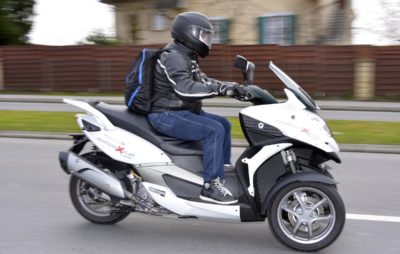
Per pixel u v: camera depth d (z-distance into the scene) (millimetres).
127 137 4785
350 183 7004
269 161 4527
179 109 4715
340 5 22891
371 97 19828
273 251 4539
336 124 12164
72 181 5191
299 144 4410
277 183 4426
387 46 19500
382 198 6254
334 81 20031
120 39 27656
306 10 23141
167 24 26328
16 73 23812
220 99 18703
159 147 4742
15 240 4801
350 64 19812
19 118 13086
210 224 5277
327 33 22828
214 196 4547
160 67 4664
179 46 4680
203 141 4625
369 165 8203
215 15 24719
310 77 20125
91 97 20703
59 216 5504
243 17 24219
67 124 12102
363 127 11719
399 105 17516
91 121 4879
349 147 9547
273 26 23734
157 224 5262
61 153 5008
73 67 23031
